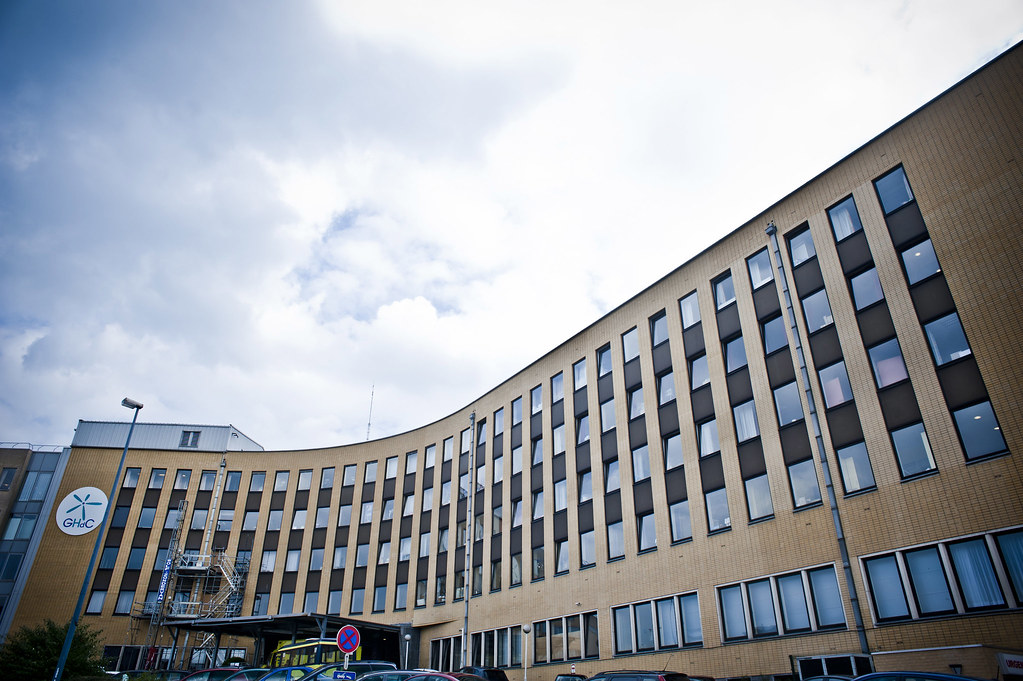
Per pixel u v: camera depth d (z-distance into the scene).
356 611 44.31
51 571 48.00
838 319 23.23
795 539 22.36
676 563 26.27
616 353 32.78
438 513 42.91
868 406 21.55
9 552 48.91
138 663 45.16
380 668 22.17
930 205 21.53
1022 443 17.83
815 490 22.36
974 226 20.30
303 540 48.72
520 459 37.59
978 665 17.12
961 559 18.33
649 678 16.84
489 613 35.84
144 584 48.12
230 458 52.53
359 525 47.25
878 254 22.59
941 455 19.38
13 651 27.30
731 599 23.88
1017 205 19.52
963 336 19.84
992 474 18.19
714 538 25.11
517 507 36.69
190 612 47.41
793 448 23.45
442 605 39.69
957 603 18.00
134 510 50.50
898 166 22.81
